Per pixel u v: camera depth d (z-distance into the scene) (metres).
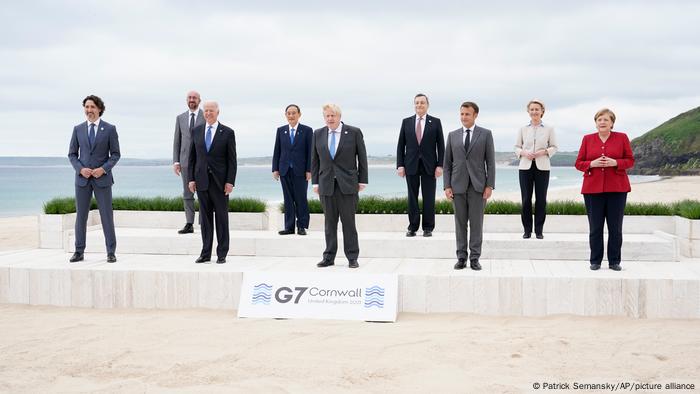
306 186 9.25
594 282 6.36
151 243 8.78
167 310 6.94
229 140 7.65
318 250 8.45
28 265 7.48
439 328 6.00
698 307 6.23
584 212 9.75
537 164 8.43
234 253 8.59
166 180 76.56
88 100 7.65
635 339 5.52
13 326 6.28
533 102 8.52
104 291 7.11
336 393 4.29
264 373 4.73
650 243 7.80
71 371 4.85
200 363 4.98
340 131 7.30
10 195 44.88
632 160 6.76
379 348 5.35
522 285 6.46
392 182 65.06
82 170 7.60
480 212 7.16
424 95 8.75
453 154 7.20
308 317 6.46
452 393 4.27
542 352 5.19
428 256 8.34
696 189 35.44
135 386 4.47
